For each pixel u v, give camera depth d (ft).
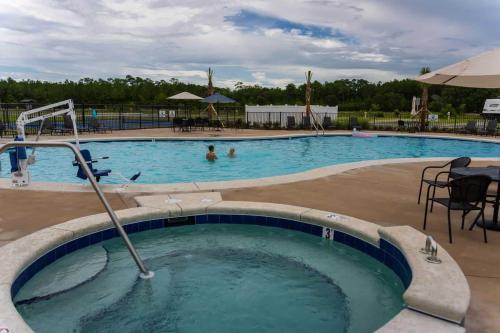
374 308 11.48
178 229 17.90
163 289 12.38
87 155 23.66
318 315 11.05
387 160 34.35
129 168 38.47
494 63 15.29
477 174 15.34
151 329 10.24
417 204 19.89
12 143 13.48
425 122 73.56
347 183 24.71
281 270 13.96
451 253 13.30
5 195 20.76
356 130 69.77
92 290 12.17
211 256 15.12
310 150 53.06
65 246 14.48
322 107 85.61
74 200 19.88
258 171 38.42
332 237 16.46
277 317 10.93
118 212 17.15
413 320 8.46
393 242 12.81
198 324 10.52
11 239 14.49
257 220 18.25
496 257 12.96
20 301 11.38
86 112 97.96
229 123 77.71
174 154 46.24
